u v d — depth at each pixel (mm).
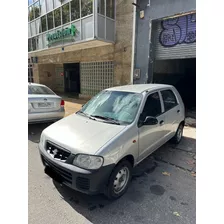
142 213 2352
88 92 12438
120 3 9094
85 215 2305
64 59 13609
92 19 8680
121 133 2625
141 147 3029
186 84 11789
